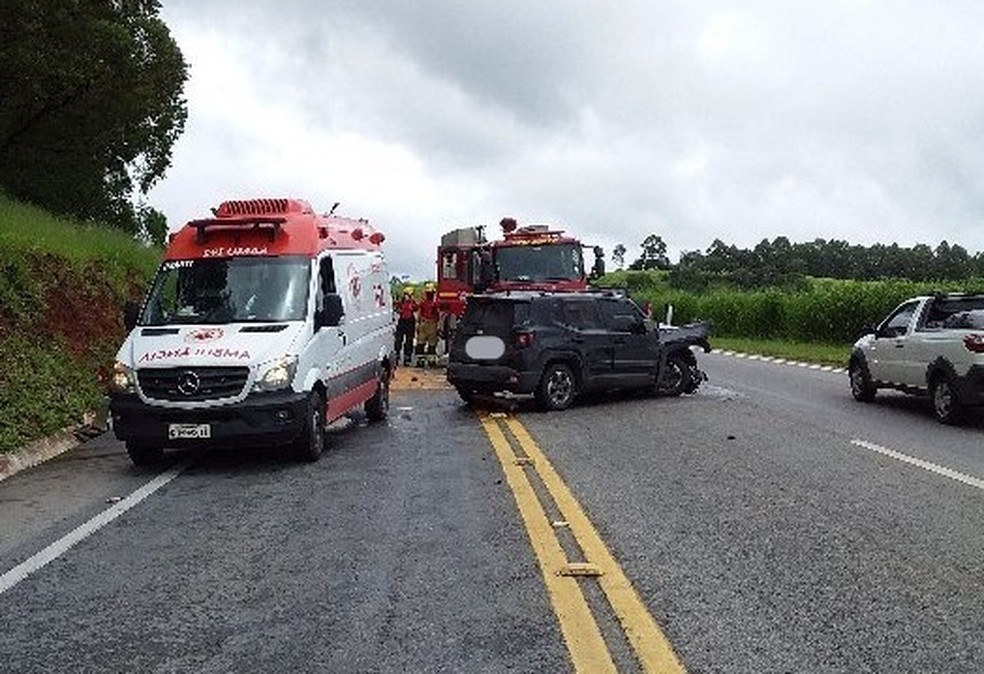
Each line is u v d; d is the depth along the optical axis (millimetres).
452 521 7910
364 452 11734
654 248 75500
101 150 38250
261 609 5770
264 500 8961
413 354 26109
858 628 5293
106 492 9484
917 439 12383
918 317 15195
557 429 13484
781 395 17812
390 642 5168
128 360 10727
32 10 31234
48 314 17219
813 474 9859
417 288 28031
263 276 11750
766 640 5105
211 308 11523
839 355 28844
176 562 6844
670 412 15273
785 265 64625
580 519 7875
